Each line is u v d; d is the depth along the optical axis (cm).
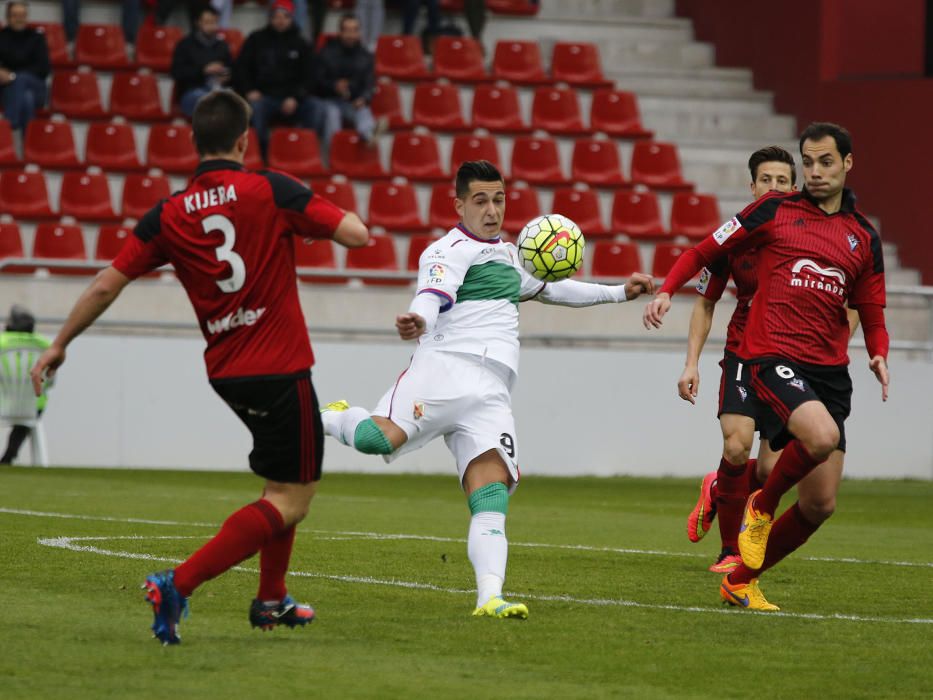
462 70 7662
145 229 1647
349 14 7700
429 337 2014
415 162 6931
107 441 5353
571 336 5703
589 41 8175
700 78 7938
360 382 5525
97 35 7294
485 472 1983
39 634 1692
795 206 2136
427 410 1966
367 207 6725
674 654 1670
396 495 4456
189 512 3503
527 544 2997
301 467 1650
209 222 1623
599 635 1791
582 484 5219
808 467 1984
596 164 7212
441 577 2336
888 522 3966
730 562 2497
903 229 6988
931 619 2014
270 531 1631
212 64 6794
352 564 2497
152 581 1575
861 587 2381
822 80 7450
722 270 2491
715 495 2511
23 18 6600
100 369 5353
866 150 7188
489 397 1984
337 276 5756
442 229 6569
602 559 2712
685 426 5803
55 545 2620
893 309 6350
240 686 1424
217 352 1644
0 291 5472
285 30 6769
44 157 6581
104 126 6700
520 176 7044
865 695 1464
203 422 5431
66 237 6000
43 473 4822
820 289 2097
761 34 7900
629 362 5756
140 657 1563
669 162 7275
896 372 5847
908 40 7356
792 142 7631
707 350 5941
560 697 1416
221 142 1658
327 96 6931
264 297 1625
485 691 1434
